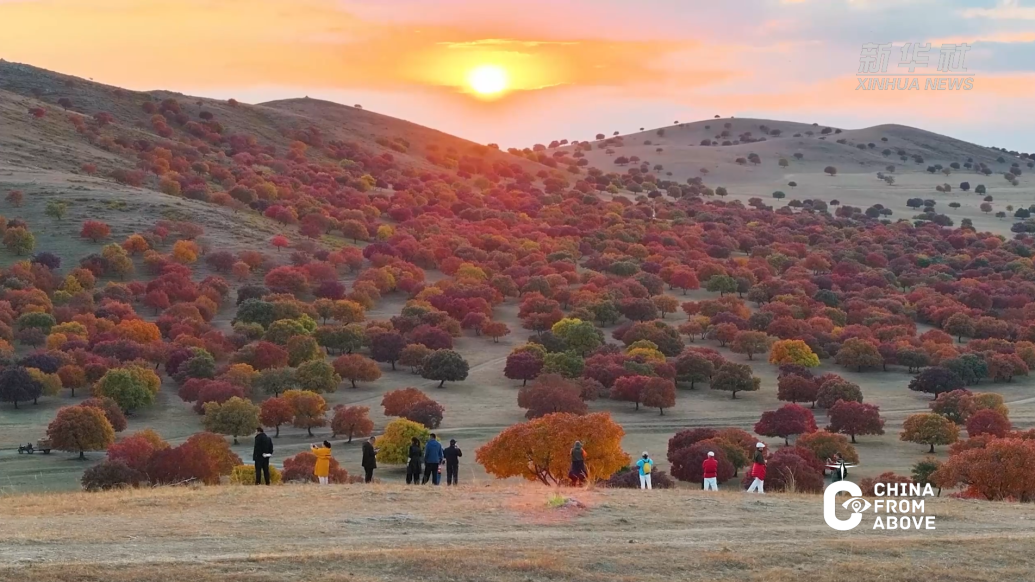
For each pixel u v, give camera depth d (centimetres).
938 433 9738
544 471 5612
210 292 15462
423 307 15175
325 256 17950
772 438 10550
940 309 16088
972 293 17012
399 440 8912
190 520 2683
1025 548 2427
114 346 12250
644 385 11469
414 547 2325
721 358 13262
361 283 16475
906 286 19350
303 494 3145
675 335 14338
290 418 10325
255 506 2916
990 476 4838
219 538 2431
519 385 12694
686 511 2909
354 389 12450
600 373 12206
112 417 9938
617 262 19038
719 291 18300
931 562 2281
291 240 18962
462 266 17812
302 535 2488
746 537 2544
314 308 15038
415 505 2939
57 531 2495
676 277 18050
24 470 8494
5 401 11025
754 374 13562
